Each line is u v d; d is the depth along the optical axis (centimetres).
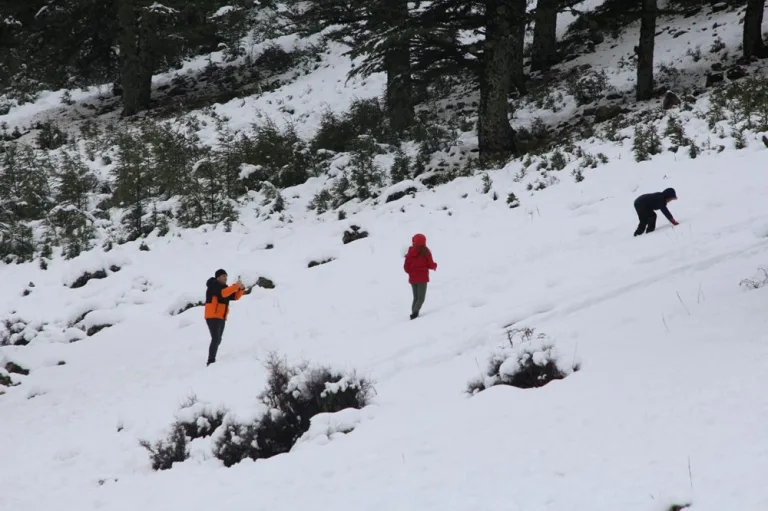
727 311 679
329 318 1159
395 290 1230
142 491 624
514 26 1875
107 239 1830
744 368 509
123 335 1314
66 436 870
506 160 1862
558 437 477
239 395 849
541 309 897
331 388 705
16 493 698
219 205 1933
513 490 408
